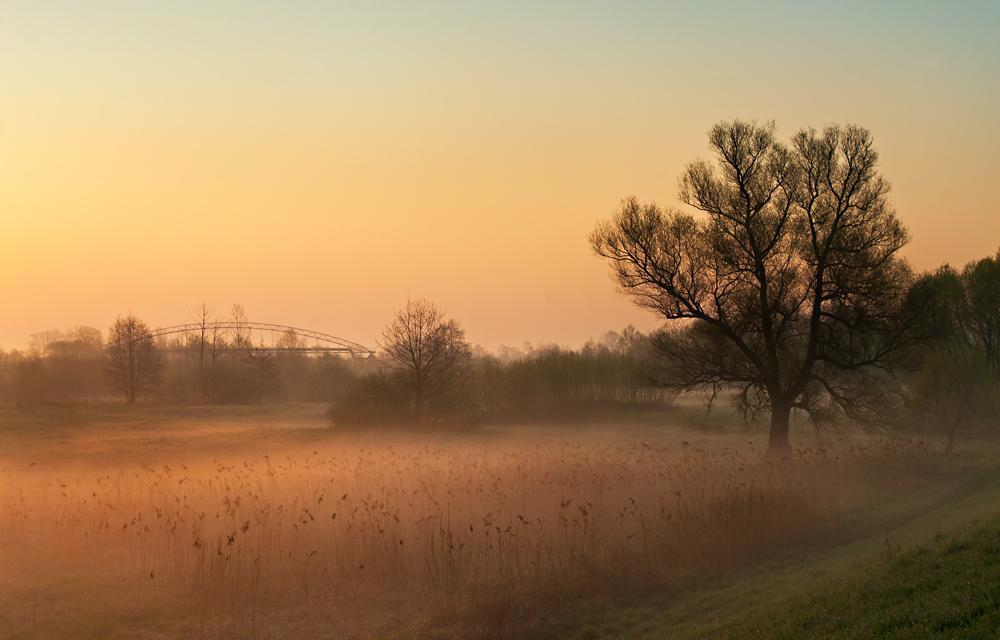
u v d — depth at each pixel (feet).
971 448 91.91
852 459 71.56
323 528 44.86
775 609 28.84
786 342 88.53
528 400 175.52
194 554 41.01
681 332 91.86
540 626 31.24
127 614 32.96
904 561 31.01
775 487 53.36
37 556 41.60
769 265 84.33
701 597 34.22
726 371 87.76
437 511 48.44
